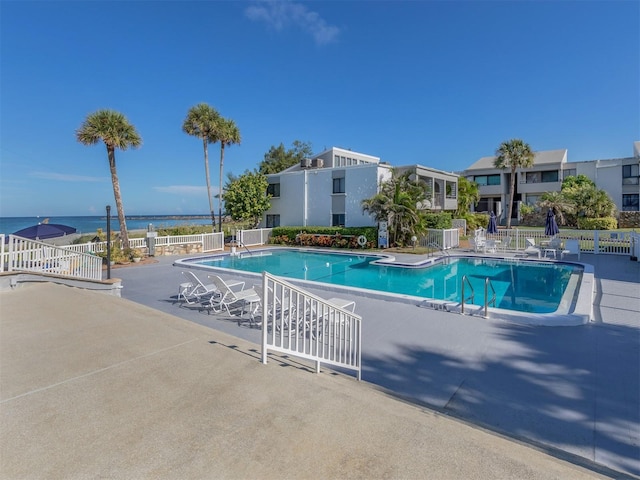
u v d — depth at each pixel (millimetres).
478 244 18156
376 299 8805
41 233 15539
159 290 9906
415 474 2090
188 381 3402
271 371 3705
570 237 18750
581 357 4965
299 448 2340
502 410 3609
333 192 24562
